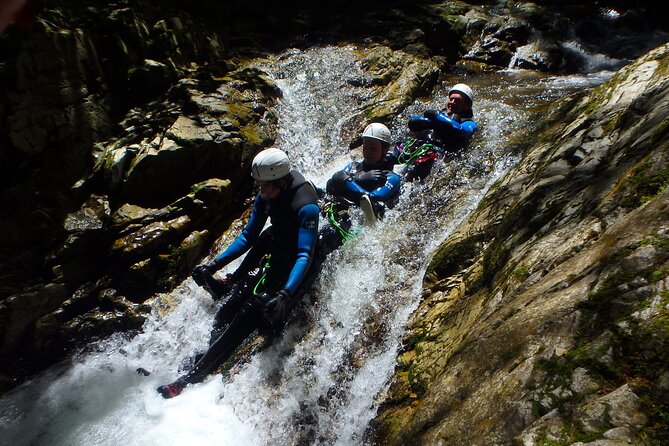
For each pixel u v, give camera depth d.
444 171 4.27
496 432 1.52
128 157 4.25
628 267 1.57
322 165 4.91
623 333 1.43
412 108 5.45
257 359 3.27
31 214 4.02
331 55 6.47
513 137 4.42
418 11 7.82
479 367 1.88
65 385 3.58
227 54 6.26
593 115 2.90
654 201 1.73
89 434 3.14
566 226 2.27
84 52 4.67
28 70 4.22
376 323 3.15
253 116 5.00
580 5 8.16
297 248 3.24
